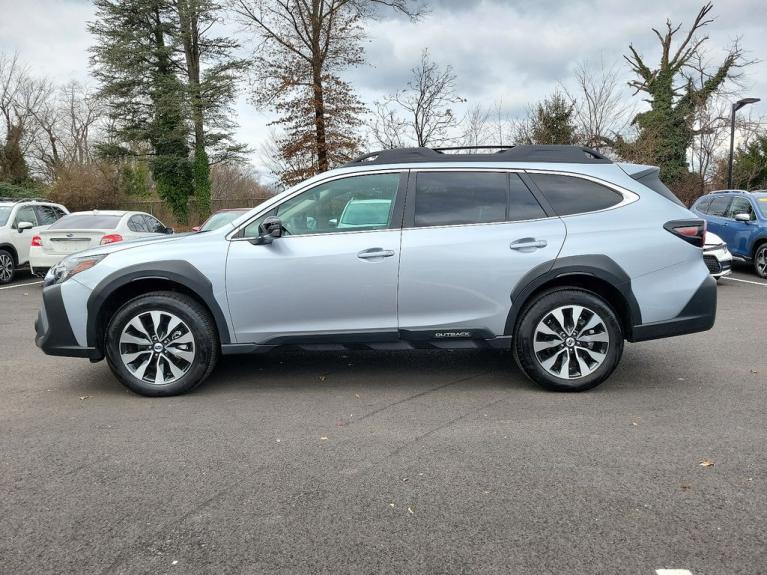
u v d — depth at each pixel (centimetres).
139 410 435
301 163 2178
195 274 450
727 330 700
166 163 3133
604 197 464
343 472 327
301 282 451
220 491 307
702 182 2623
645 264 448
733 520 272
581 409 425
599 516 277
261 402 451
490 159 473
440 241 449
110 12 3050
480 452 352
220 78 3141
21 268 1295
